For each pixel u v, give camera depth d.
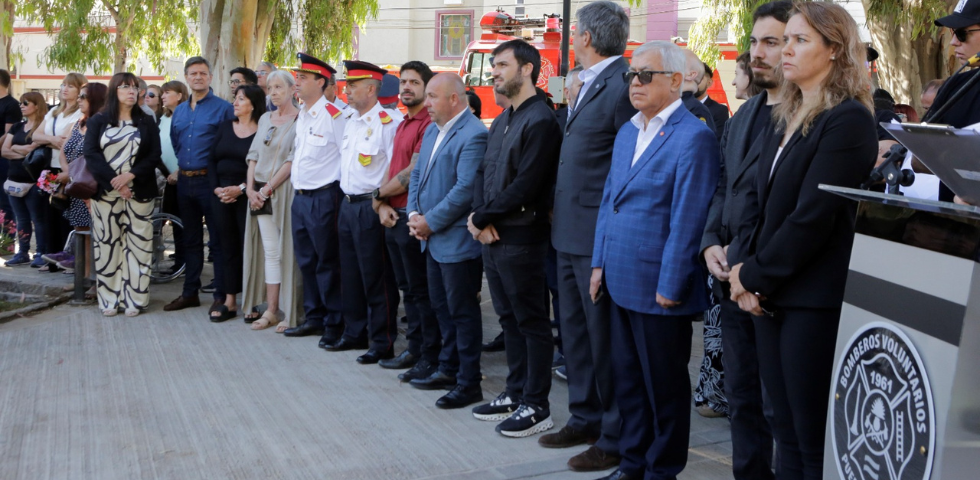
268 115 6.29
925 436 1.81
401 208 4.95
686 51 4.48
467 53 16.11
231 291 6.61
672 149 3.18
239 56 11.03
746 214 2.77
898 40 11.87
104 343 5.79
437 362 5.07
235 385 4.89
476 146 4.46
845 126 2.42
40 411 4.38
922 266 1.85
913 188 2.84
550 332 4.16
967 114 2.80
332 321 5.84
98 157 6.38
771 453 3.09
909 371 1.88
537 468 3.71
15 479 3.53
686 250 3.11
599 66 3.71
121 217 6.61
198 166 6.64
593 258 3.46
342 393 4.79
